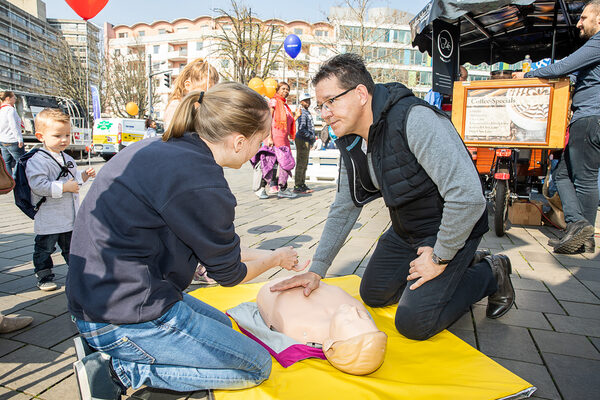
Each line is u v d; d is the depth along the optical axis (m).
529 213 5.34
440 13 4.52
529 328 2.49
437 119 1.97
